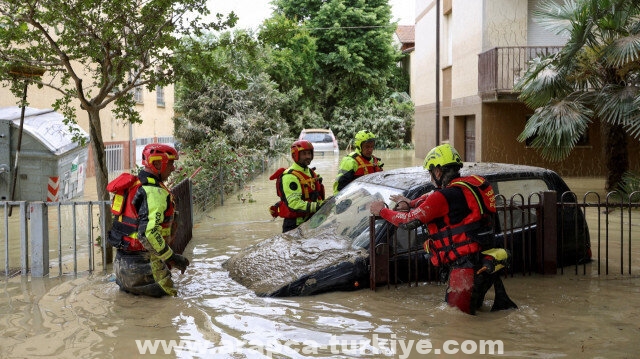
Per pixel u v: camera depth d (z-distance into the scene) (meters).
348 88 41.69
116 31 7.65
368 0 41.72
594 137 18.33
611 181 13.08
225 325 4.78
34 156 12.38
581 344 4.29
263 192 15.00
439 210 4.71
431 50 25.47
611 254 7.23
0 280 6.44
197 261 7.14
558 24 12.91
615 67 12.18
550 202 6.18
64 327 4.80
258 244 6.80
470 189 4.73
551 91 12.34
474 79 18.86
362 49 40.72
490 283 4.83
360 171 7.60
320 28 38.53
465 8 19.70
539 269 6.21
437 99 22.17
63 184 12.98
